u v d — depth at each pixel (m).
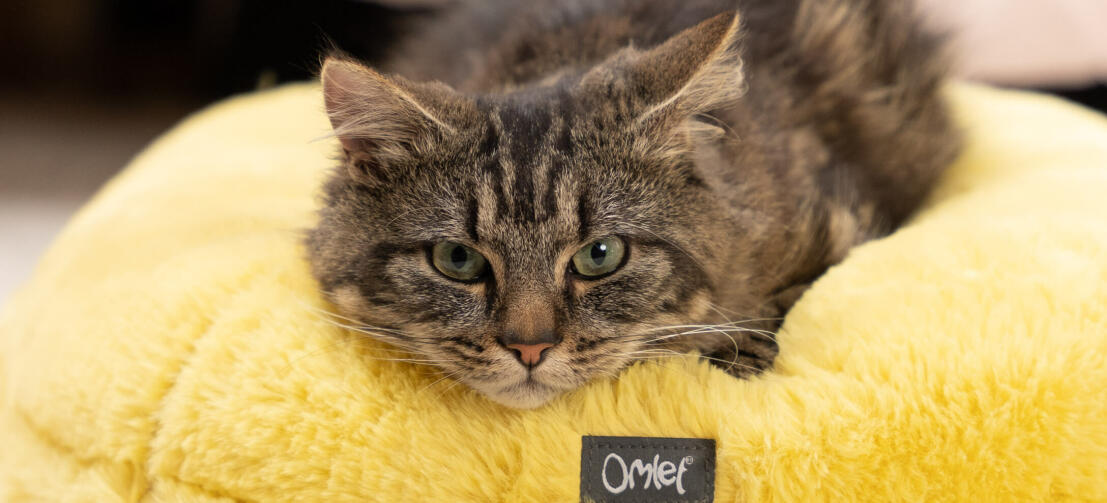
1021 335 0.46
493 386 0.47
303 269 0.52
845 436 0.45
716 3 0.61
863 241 0.56
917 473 0.45
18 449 0.52
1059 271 0.48
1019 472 0.45
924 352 0.46
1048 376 0.45
